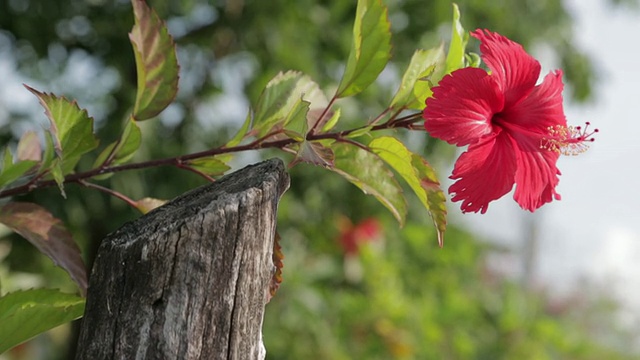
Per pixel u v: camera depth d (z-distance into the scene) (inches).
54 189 209.5
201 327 59.2
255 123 77.9
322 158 67.0
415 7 253.3
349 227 259.4
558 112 74.8
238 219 60.3
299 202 253.3
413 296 268.4
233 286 60.1
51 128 75.7
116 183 212.1
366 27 73.9
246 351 60.8
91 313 60.5
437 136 69.3
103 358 59.4
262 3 237.0
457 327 246.5
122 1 239.3
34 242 82.9
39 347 255.3
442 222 72.2
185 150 232.7
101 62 240.5
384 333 238.1
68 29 239.0
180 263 59.2
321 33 250.1
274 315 235.6
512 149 72.4
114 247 60.0
